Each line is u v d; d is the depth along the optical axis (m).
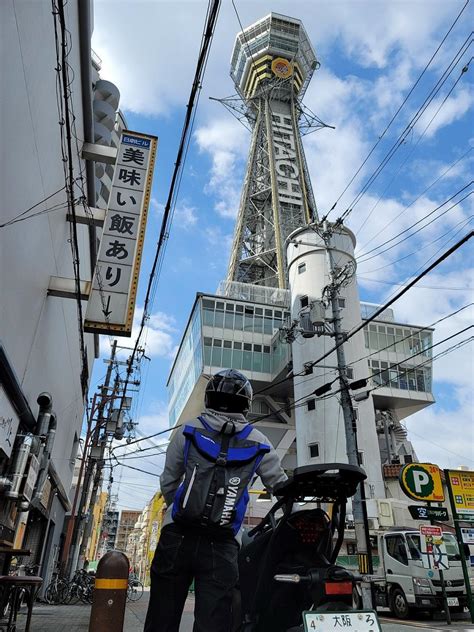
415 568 12.73
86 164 13.42
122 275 10.84
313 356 36.09
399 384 46.19
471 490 12.70
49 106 8.68
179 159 7.40
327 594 2.21
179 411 55.50
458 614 13.71
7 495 7.74
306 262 39.09
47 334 10.76
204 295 47.38
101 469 27.06
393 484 33.38
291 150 81.56
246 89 99.56
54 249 10.63
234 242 71.88
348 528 21.77
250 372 44.94
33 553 13.63
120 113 32.00
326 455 32.72
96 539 61.41
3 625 6.42
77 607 14.28
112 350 24.97
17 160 6.73
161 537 2.42
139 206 11.70
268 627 2.55
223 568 2.29
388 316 50.03
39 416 9.93
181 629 8.40
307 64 99.44
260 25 99.38
